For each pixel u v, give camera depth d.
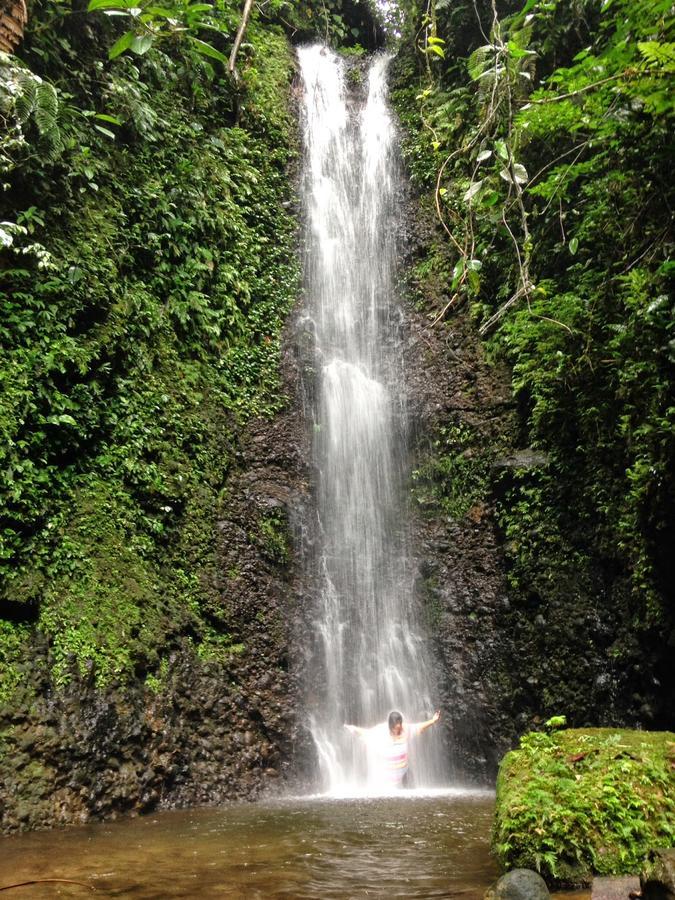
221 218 10.15
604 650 7.74
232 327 9.99
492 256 10.48
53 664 6.32
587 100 7.26
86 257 7.96
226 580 8.34
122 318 8.16
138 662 6.91
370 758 8.25
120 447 7.77
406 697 8.95
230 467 9.12
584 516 8.16
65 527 6.96
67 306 7.42
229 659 7.96
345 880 3.87
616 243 8.28
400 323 11.37
